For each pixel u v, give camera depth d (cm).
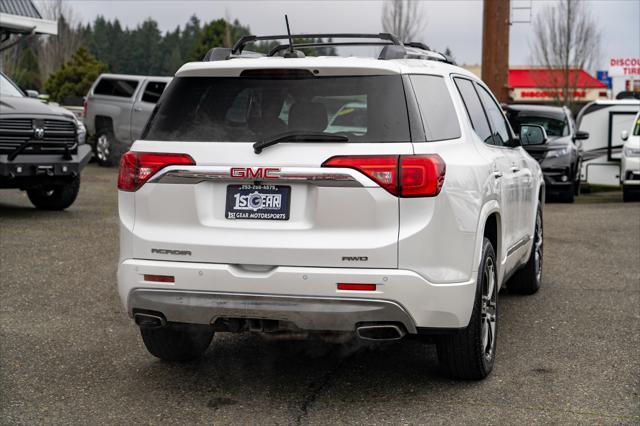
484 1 2167
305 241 449
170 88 496
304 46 550
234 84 484
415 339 499
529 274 762
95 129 2227
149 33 10169
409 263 444
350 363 559
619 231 1227
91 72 3891
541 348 594
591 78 3797
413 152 448
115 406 479
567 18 3647
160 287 470
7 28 2019
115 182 1811
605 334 632
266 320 463
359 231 447
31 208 1339
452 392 498
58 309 701
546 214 1472
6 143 1148
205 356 575
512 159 639
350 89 466
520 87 4472
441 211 454
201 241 462
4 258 908
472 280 480
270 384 515
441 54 578
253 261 455
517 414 461
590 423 448
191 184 468
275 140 453
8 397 493
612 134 2262
